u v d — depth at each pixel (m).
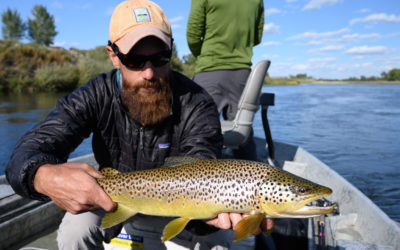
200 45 1.87
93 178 0.70
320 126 5.59
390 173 2.72
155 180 0.77
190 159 0.79
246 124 1.67
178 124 0.91
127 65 0.81
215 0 1.67
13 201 1.20
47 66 12.71
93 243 0.89
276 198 0.71
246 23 1.76
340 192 1.54
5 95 9.99
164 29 0.83
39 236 1.27
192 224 0.88
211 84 1.78
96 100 0.89
